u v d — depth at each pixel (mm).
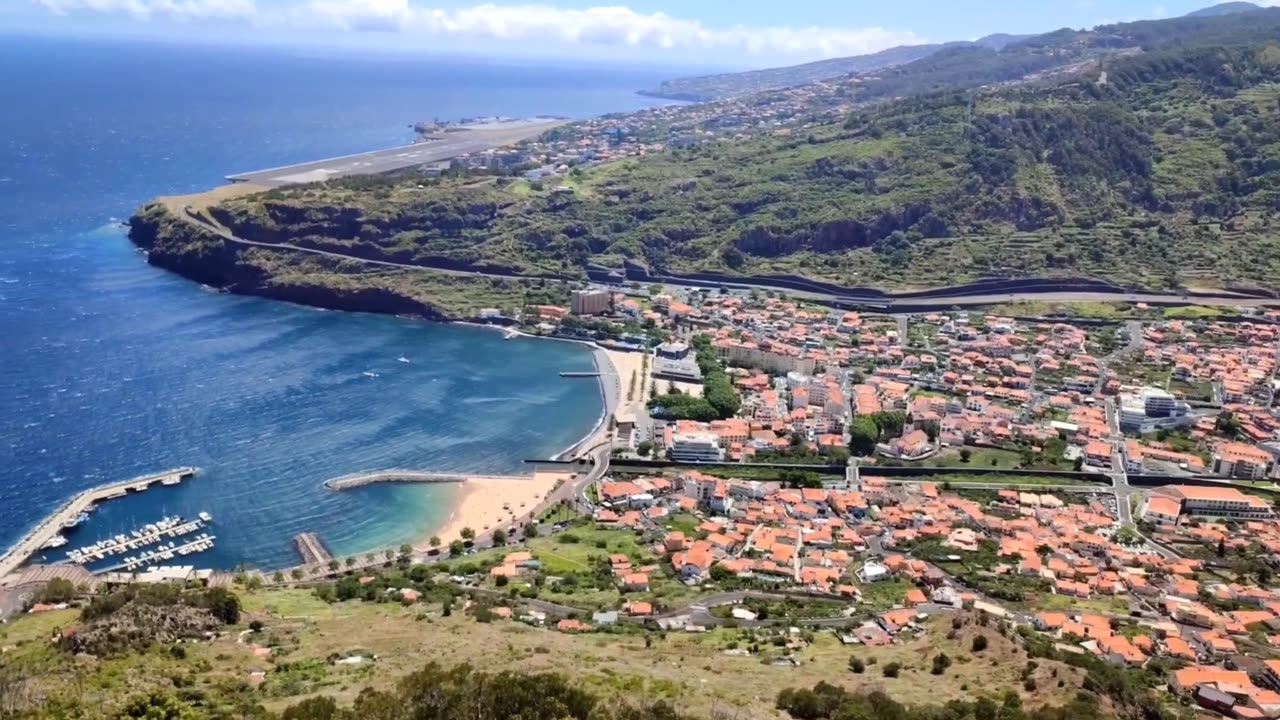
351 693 121000
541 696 111062
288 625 158500
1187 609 181500
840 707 116812
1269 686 153875
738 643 158000
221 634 149375
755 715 115312
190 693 120812
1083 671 137500
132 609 150000
